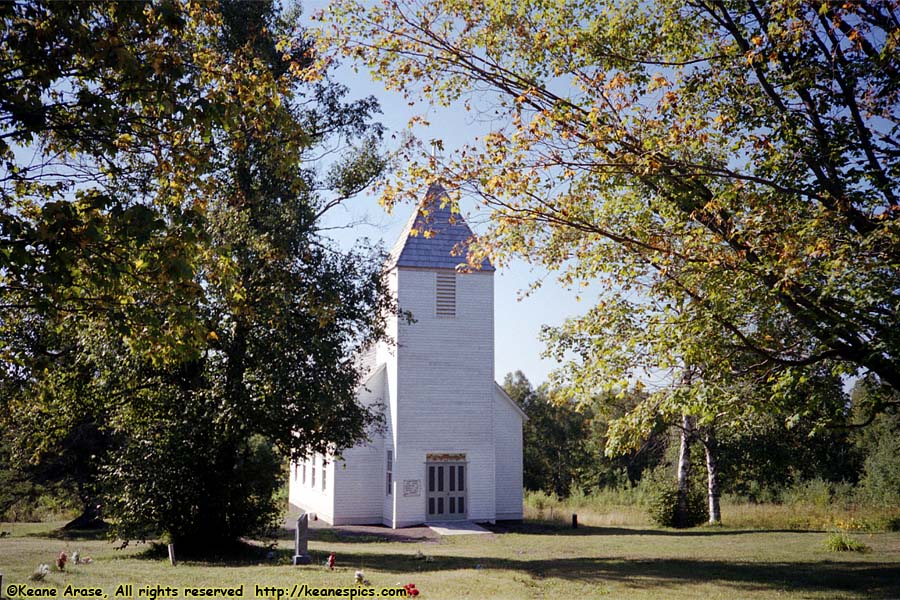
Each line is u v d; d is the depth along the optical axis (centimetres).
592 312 1495
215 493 1945
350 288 2177
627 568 1797
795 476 4356
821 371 1294
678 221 1355
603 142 1253
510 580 1516
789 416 1278
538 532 2991
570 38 1350
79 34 891
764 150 1334
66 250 902
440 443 3228
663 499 3253
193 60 1157
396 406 3197
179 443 1845
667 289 1373
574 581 1566
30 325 1655
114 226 944
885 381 1272
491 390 3328
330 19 1424
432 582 1443
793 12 1181
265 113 1138
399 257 3275
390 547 2375
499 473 3478
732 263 1201
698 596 1369
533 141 1290
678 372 1348
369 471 3353
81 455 2952
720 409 1291
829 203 1263
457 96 1426
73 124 968
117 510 1892
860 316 1143
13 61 945
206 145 1127
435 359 3275
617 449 1416
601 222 1456
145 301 1153
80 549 2044
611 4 1409
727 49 1384
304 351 1959
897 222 1053
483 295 3372
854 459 4412
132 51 993
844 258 1091
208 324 1783
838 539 2114
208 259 1258
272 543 2091
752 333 1310
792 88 1327
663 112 1305
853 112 1288
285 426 1972
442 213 3416
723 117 1301
